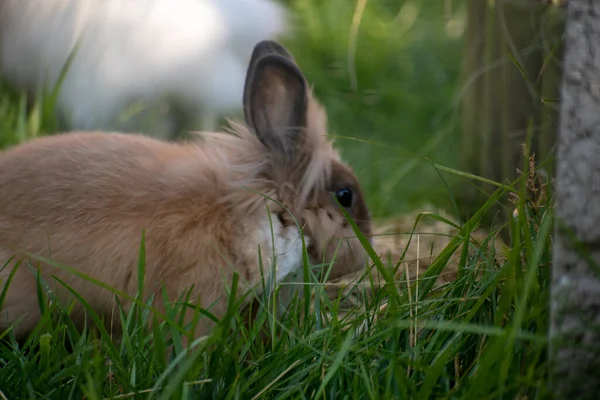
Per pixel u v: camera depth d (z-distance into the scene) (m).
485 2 7.38
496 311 4.32
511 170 6.77
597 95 3.55
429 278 4.71
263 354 4.34
